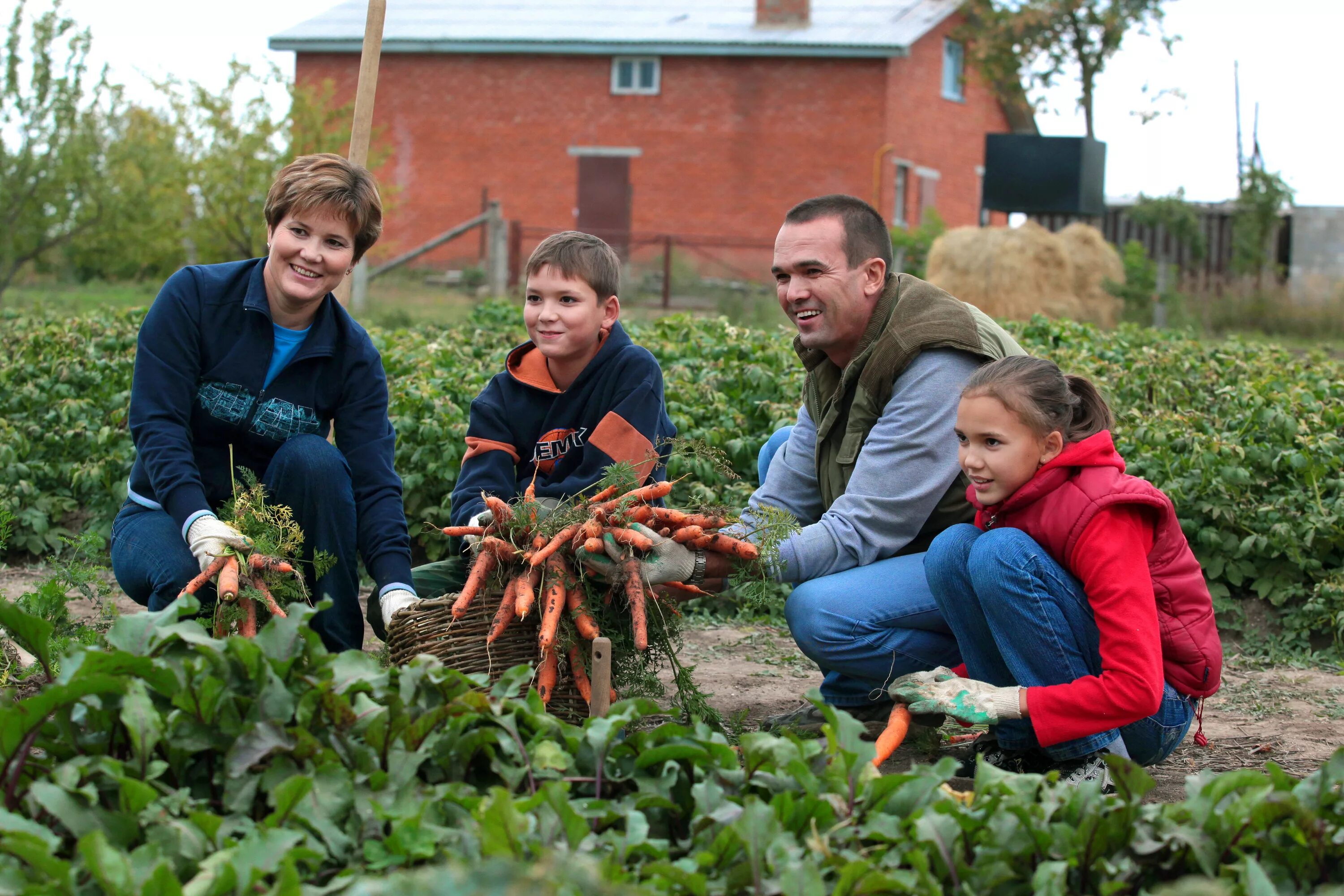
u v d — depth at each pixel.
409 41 26.72
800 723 3.72
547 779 2.32
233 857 1.92
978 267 20.12
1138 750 3.15
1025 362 3.02
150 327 3.59
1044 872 1.97
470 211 27.34
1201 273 22.98
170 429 3.52
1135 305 21.02
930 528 3.58
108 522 6.59
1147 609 2.90
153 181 20.06
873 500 3.44
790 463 3.91
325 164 3.56
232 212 19.84
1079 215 21.70
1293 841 2.15
